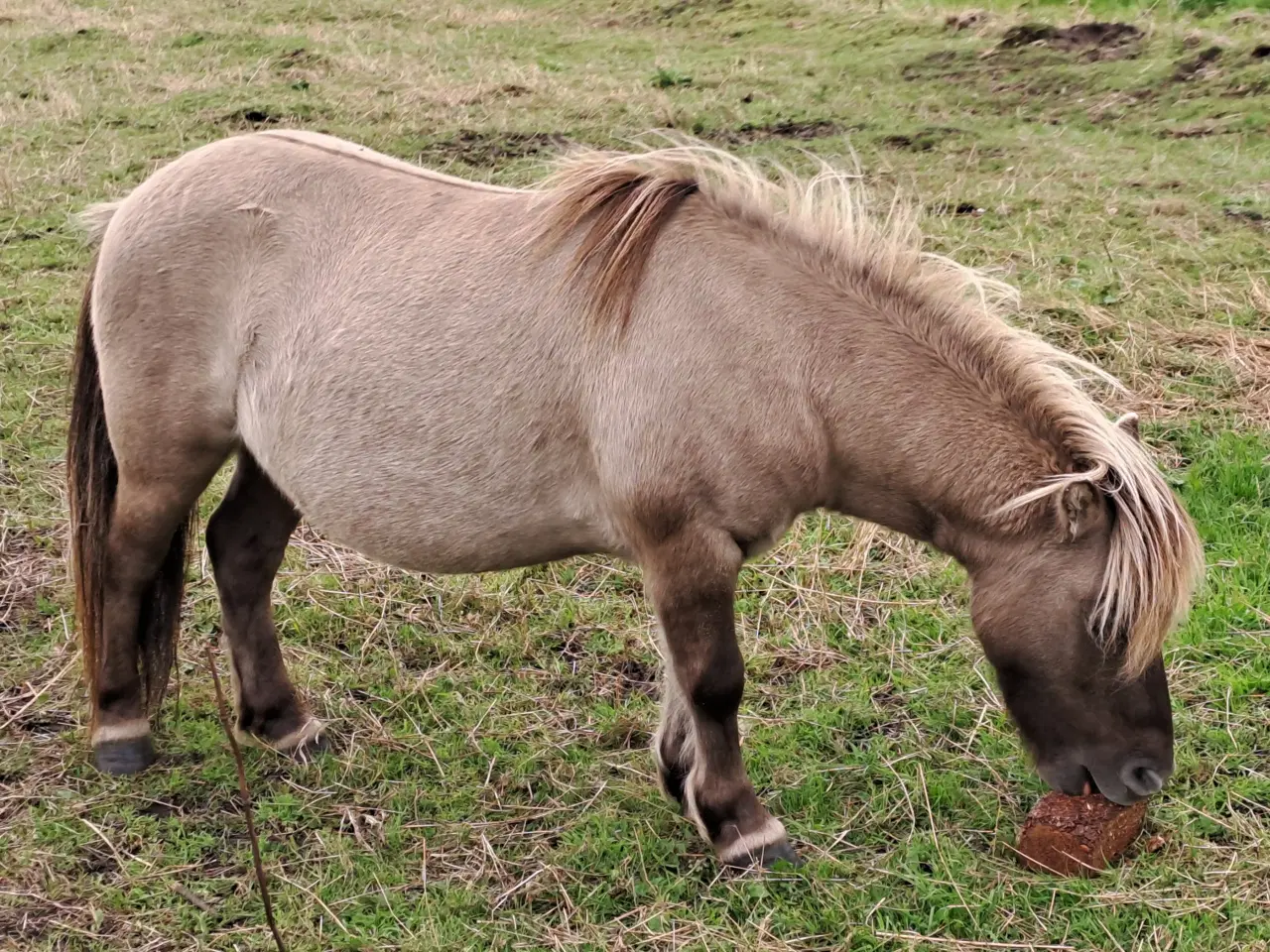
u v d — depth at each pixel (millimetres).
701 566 3062
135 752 3701
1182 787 3586
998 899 3182
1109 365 5883
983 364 3076
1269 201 7703
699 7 13125
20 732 3854
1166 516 2873
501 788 3678
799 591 4598
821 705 4012
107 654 3666
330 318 3285
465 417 3178
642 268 3062
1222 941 3031
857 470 3117
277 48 11172
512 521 3254
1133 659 2875
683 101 9758
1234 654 4129
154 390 3467
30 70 10734
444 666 4258
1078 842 3232
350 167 3438
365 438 3262
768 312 3037
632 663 4293
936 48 11062
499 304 3166
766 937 3088
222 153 3510
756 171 3277
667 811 3555
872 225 3193
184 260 3412
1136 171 8297
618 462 3070
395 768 3758
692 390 3004
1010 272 5750
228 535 3754
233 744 2822
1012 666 3031
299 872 3328
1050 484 2930
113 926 3125
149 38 11664
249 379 3420
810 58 11242
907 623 4434
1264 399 5602
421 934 3109
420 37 12156
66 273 6984
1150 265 6836
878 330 3057
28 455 5348
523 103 9641
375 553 3406
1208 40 10375
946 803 3566
